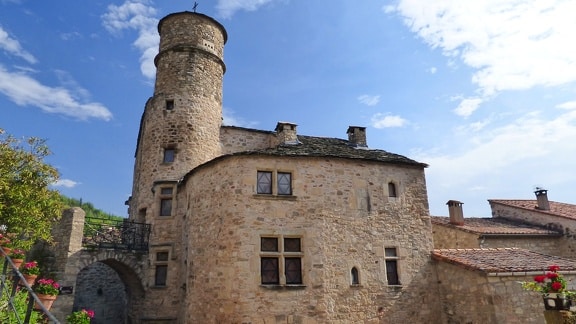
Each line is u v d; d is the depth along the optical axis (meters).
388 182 12.49
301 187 11.38
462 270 10.96
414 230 12.30
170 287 13.02
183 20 16.91
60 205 9.33
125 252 13.41
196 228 11.88
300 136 15.36
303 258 10.70
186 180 13.53
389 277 11.56
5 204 7.98
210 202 11.59
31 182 8.57
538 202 18.14
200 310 10.81
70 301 12.24
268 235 10.72
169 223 13.77
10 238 8.33
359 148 14.69
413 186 12.84
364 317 10.71
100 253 13.07
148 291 13.15
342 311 10.52
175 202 13.93
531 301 10.12
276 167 11.41
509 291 10.05
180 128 15.25
